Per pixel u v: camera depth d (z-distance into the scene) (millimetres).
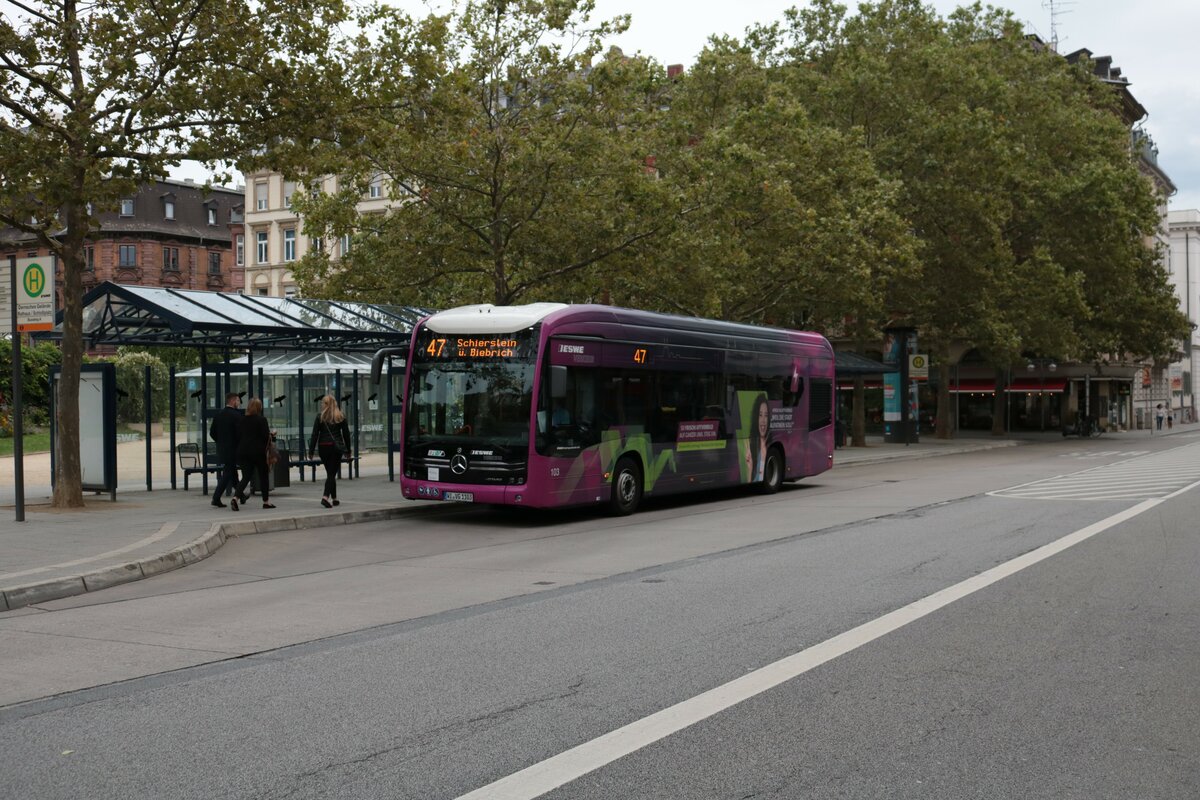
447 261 26016
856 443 41969
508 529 15938
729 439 20406
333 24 17531
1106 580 10234
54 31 16141
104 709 6008
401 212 25641
